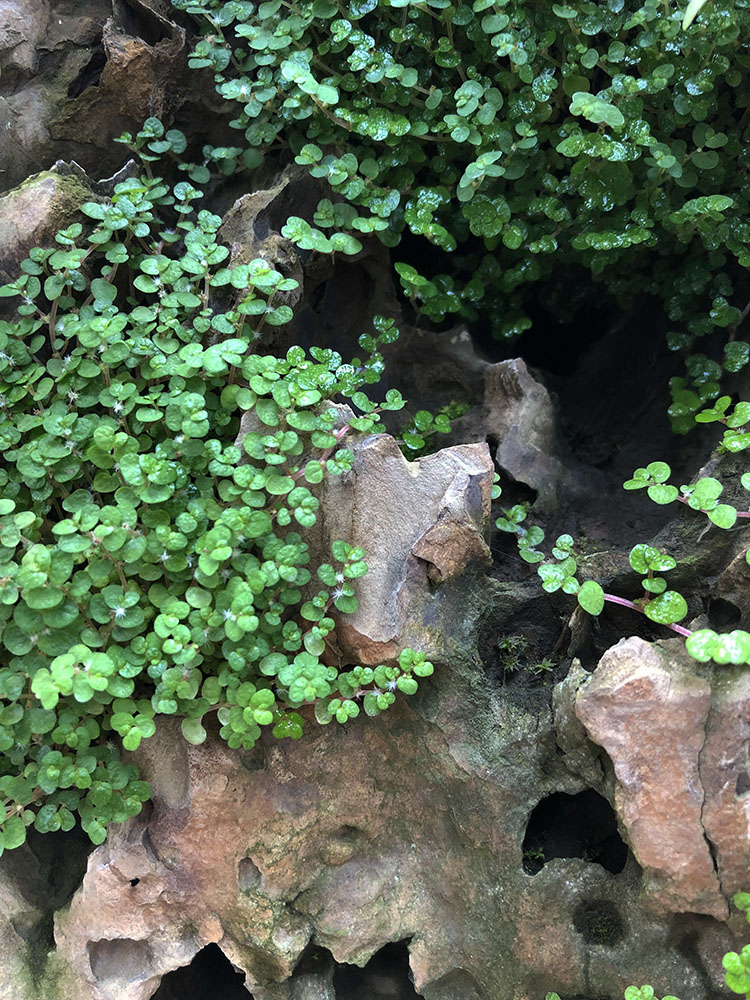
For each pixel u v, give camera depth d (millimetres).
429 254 292
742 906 177
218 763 205
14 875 224
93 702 195
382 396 274
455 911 214
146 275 233
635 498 261
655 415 277
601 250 251
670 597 192
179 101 264
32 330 221
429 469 204
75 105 254
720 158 246
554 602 221
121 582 197
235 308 226
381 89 251
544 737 201
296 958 213
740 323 251
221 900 210
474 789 205
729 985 171
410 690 190
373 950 216
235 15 251
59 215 231
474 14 236
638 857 183
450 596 209
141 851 207
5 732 191
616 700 179
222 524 188
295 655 203
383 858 220
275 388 197
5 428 212
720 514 188
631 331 290
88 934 212
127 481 192
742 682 178
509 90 243
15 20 252
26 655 191
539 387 254
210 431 218
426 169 271
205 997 245
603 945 198
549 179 241
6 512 192
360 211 254
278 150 265
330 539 205
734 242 236
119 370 224
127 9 256
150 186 240
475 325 291
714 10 216
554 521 254
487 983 211
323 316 274
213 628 190
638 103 226
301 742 212
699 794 178
